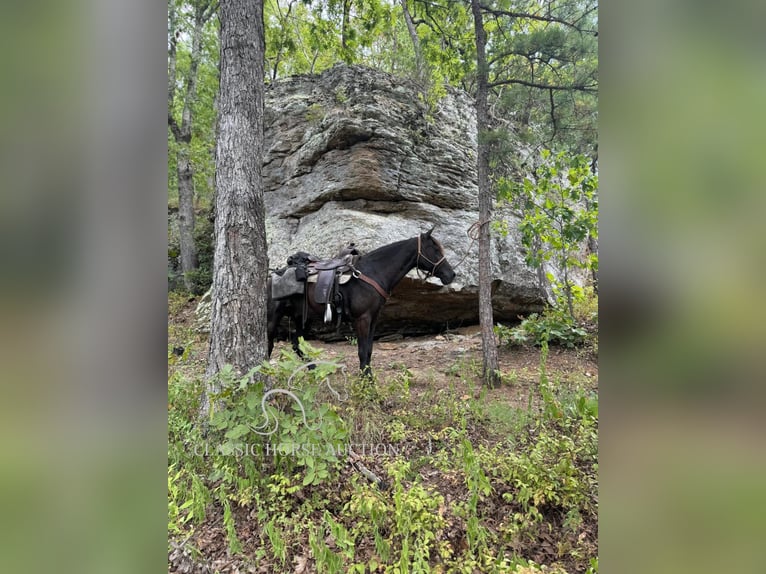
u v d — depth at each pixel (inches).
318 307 189.0
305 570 85.4
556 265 355.9
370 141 316.2
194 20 484.1
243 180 144.4
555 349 260.1
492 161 223.1
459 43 283.3
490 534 91.4
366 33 366.3
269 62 531.2
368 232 287.1
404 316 303.6
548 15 208.5
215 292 143.1
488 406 155.9
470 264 300.0
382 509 93.1
